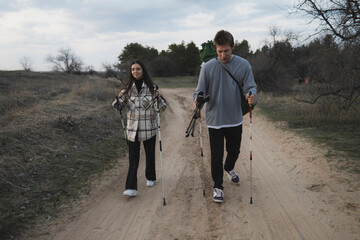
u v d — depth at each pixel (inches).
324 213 128.7
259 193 153.7
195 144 267.6
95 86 561.6
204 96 143.0
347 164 183.5
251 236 115.4
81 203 147.9
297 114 372.5
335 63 338.0
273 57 831.1
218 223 126.1
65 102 384.8
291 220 125.3
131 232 121.7
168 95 855.7
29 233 119.7
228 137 152.3
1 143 197.0
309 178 168.9
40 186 160.2
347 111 328.5
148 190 163.9
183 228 123.3
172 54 2657.5
